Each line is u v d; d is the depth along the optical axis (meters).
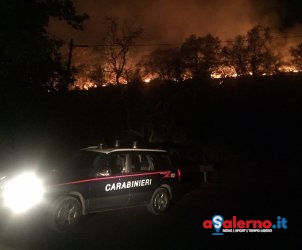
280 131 33.34
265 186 15.20
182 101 26.52
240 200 11.98
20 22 11.49
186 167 14.18
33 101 14.65
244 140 31.09
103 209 8.58
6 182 8.28
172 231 8.20
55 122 16.73
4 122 13.38
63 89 15.80
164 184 9.71
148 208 9.57
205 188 14.38
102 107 24.59
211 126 32.69
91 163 8.82
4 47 11.53
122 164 9.13
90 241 7.30
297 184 15.87
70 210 8.01
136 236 7.74
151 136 23.08
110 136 23.45
